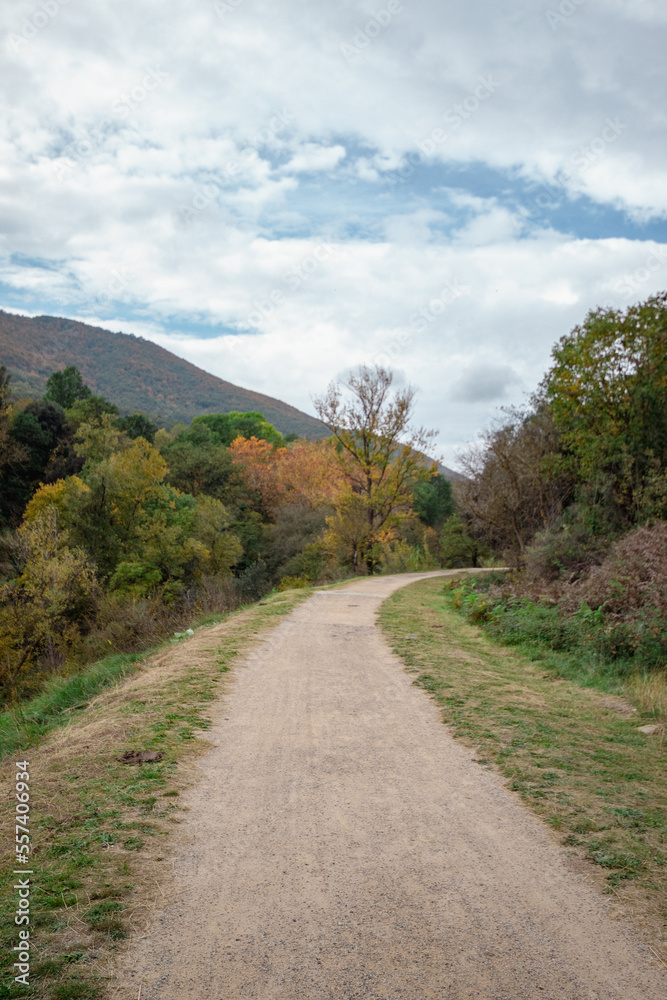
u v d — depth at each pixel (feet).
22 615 82.58
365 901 11.06
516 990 8.82
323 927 10.23
